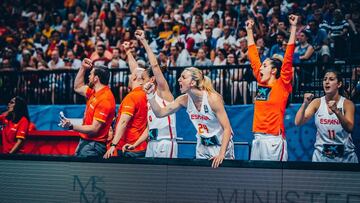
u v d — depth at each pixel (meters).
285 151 6.46
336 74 6.18
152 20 12.75
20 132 8.45
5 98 11.87
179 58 11.40
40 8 14.68
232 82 9.98
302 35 10.41
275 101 6.40
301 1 11.61
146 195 5.30
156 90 6.41
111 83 10.95
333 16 10.66
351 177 4.62
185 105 5.95
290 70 6.41
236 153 9.42
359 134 8.58
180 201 5.20
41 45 13.73
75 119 10.73
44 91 11.59
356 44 10.09
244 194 4.99
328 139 6.22
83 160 5.59
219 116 5.59
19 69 13.11
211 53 11.36
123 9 13.32
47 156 5.72
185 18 12.58
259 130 6.48
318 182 4.74
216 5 12.17
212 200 5.10
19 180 5.82
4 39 14.09
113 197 5.43
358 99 8.86
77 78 6.90
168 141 6.36
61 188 5.64
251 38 6.80
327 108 6.22
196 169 5.17
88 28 13.47
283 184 4.86
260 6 11.64
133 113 6.24
